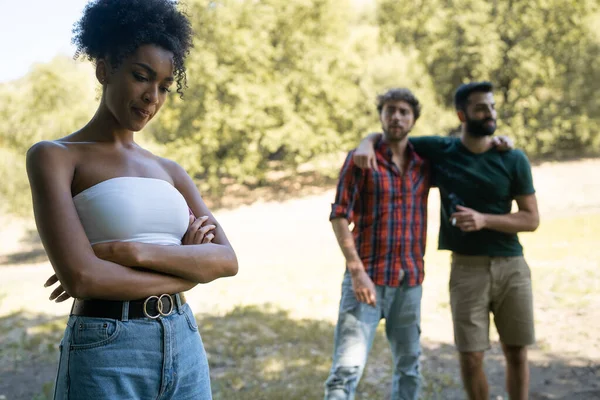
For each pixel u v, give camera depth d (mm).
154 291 1847
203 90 23250
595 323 6281
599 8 23484
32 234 23391
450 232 3930
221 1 23125
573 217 13469
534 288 7727
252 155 24375
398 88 3861
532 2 23094
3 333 6945
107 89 1932
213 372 5461
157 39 1895
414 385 3758
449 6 24328
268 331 6770
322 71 23062
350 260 3656
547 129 23531
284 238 17375
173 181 2240
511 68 23859
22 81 21234
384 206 3713
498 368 5332
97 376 1761
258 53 22781
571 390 4715
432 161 4020
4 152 20172
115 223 1861
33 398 4824
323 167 23891
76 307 1842
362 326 3637
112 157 1976
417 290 3758
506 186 3816
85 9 1936
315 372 5395
